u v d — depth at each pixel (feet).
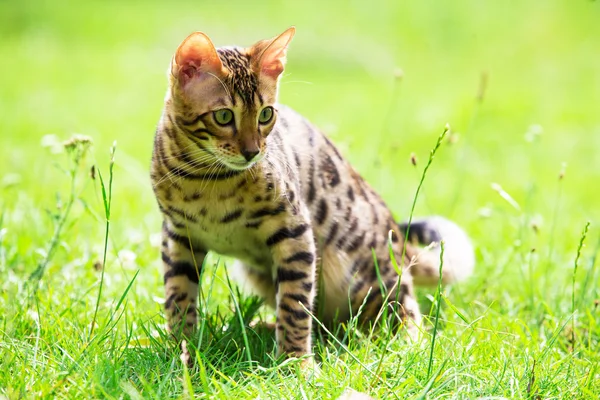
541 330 20.68
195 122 18.11
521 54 75.05
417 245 24.32
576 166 43.37
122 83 59.98
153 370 16.71
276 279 19.44
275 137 19.63
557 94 59.98
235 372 17.04
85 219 28.12
